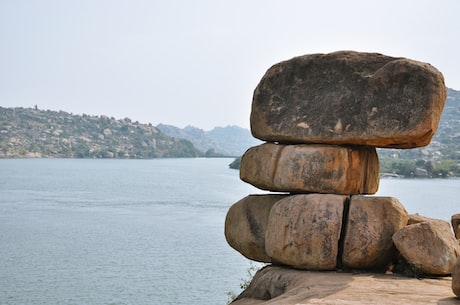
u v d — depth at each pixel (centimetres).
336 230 1215
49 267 4178
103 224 6675
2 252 4803
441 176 12000
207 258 4466
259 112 1371
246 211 1400
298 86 1334
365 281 1115
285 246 1239
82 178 16062
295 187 1287
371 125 1237
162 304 3059
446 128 16512
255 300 1240
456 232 1540
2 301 3189
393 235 1203
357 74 1273
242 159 1417
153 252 4778
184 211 8106
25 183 13825
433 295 988
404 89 1212
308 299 989
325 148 1275
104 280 3706
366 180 1330
